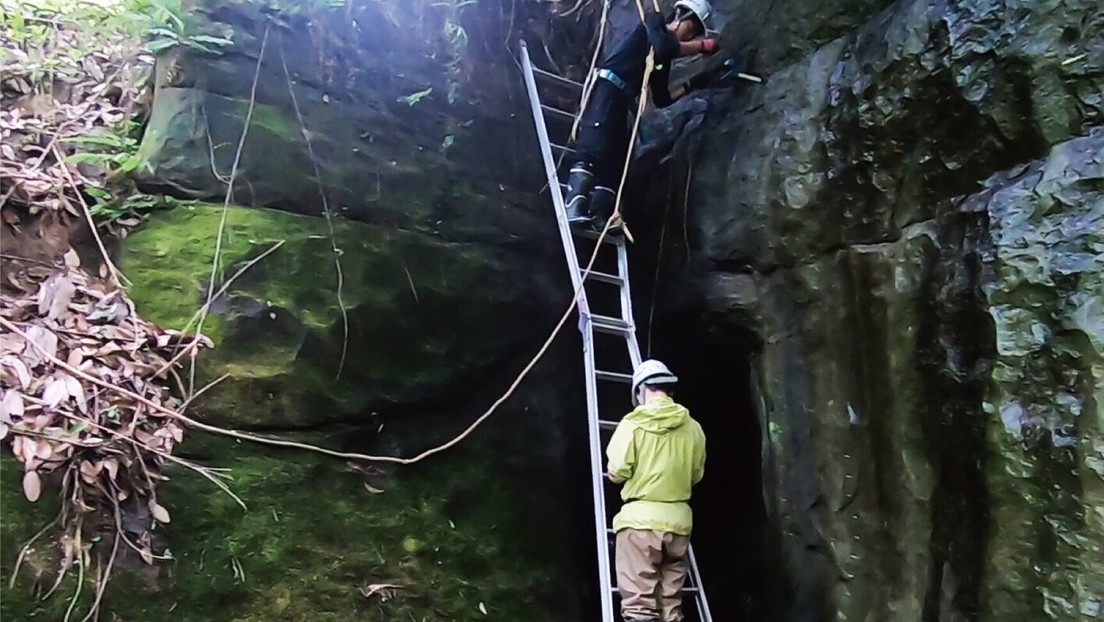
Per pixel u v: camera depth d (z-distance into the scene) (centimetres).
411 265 363
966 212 317
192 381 296
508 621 330
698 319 427
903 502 336
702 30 412
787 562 385
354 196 360
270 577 287
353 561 305
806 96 374
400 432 339
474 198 395
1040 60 286
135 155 322
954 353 314
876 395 349
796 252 380
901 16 333
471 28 427
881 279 347
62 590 249
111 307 295
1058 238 282
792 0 383
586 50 477
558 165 434
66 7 361
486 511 345
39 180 307
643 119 458
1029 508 283
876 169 346
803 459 381
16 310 279
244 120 344
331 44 373
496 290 383
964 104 310
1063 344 276
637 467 327
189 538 277
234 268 320
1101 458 263
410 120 389
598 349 421
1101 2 274
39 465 256
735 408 442
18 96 338
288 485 303
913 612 326
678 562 326
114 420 274
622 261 402
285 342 320
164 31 331
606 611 321
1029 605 280
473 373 363
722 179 409
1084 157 279
